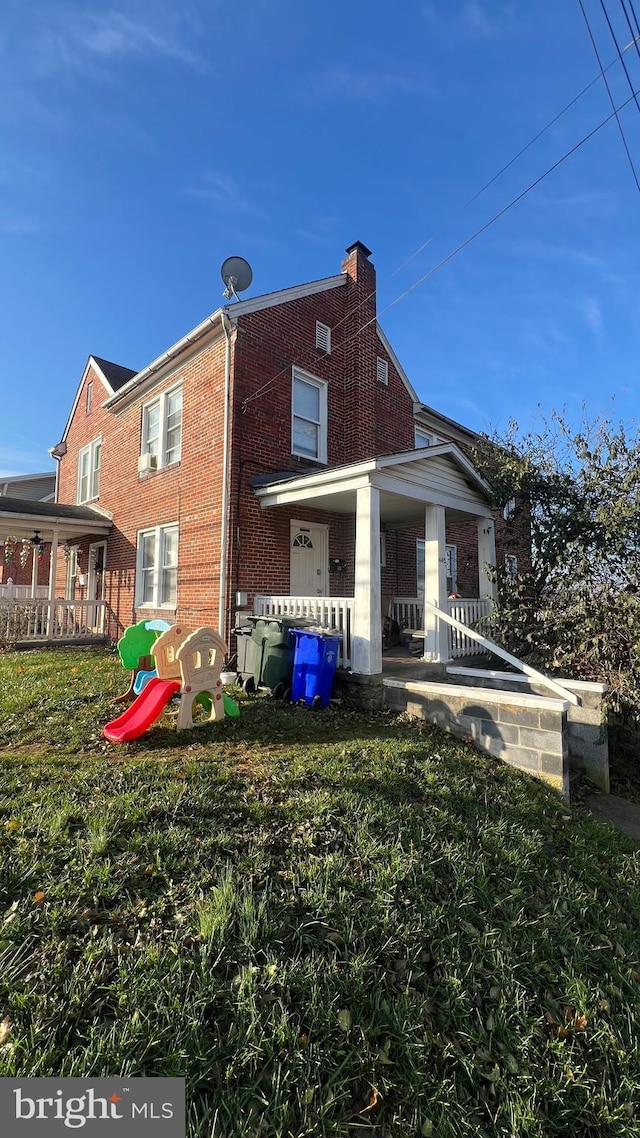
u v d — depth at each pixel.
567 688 6.55
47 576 20.05
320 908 2.52
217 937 2.22
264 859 2.82
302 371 10.21
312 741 5.09
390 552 12.02
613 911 3.25
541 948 2.72
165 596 10.70
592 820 4.72
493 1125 1.83
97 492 14.37
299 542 9.78
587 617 6.66
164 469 10.72
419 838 3.32
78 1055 1.73
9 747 4.58
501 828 3.76
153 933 2.24
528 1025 2.23
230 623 8.51
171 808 3.26
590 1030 2.29
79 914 2.31
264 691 7.25
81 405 15.47
